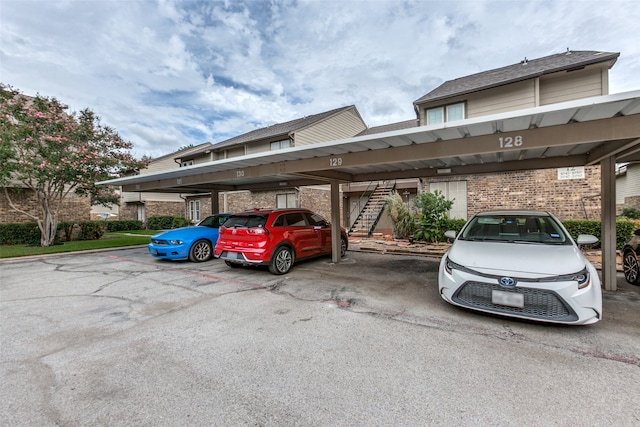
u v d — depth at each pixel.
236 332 3.53
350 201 17.39
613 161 4.85
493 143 4.15
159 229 21.97
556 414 2.06
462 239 4.62
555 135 3.76
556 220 4.57
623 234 8.15
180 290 5.33
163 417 2.10
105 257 9.18
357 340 3.27
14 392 2.40
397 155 4.88
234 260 6.39
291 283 5.71
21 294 5.18
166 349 3.12
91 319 4.00
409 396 2.29
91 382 2.54
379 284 5.58
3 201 12.29
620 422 1.98
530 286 3.32
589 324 3.50
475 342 3.16
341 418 2.06
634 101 2.93
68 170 10.20
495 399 2.23
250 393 2.37
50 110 10.25
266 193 16.67
